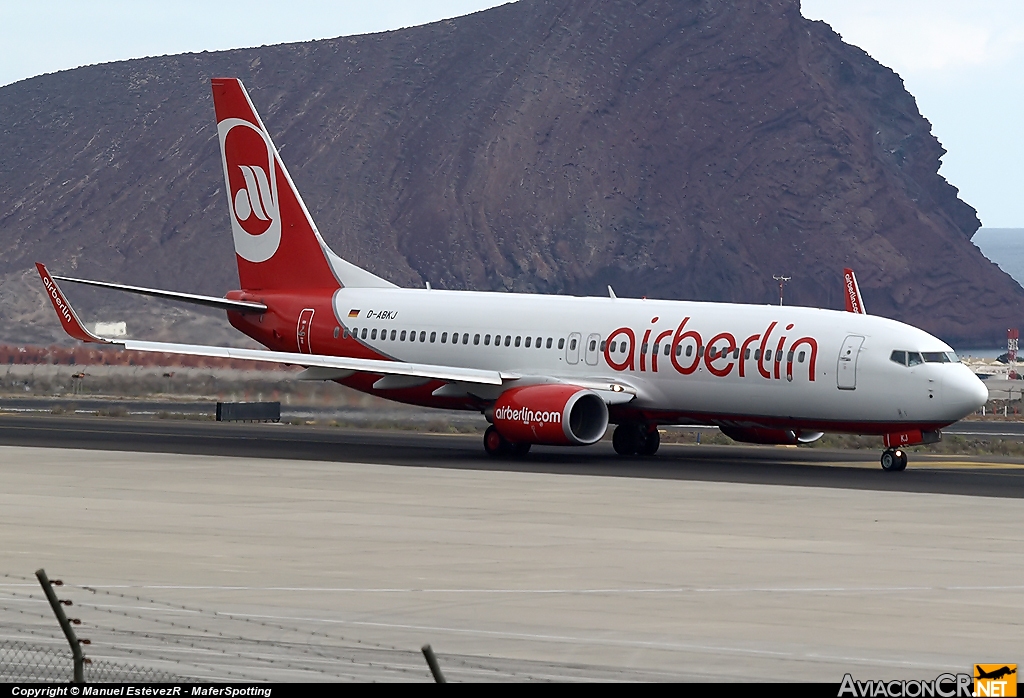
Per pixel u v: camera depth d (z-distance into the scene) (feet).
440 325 643.04
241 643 223.92
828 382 540.93
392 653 218.79
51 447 606.14
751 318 567.18
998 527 376.89
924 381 523.29
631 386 586.45
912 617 252.83
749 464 568.00
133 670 201.67
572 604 263.29
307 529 362.74
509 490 457.27
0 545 330.95
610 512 402.93
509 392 575.38
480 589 278.26
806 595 274.36
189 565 304.09
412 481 482.69
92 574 291.38
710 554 326.24
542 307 623.36
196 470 513.86
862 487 476.95
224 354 573.74
